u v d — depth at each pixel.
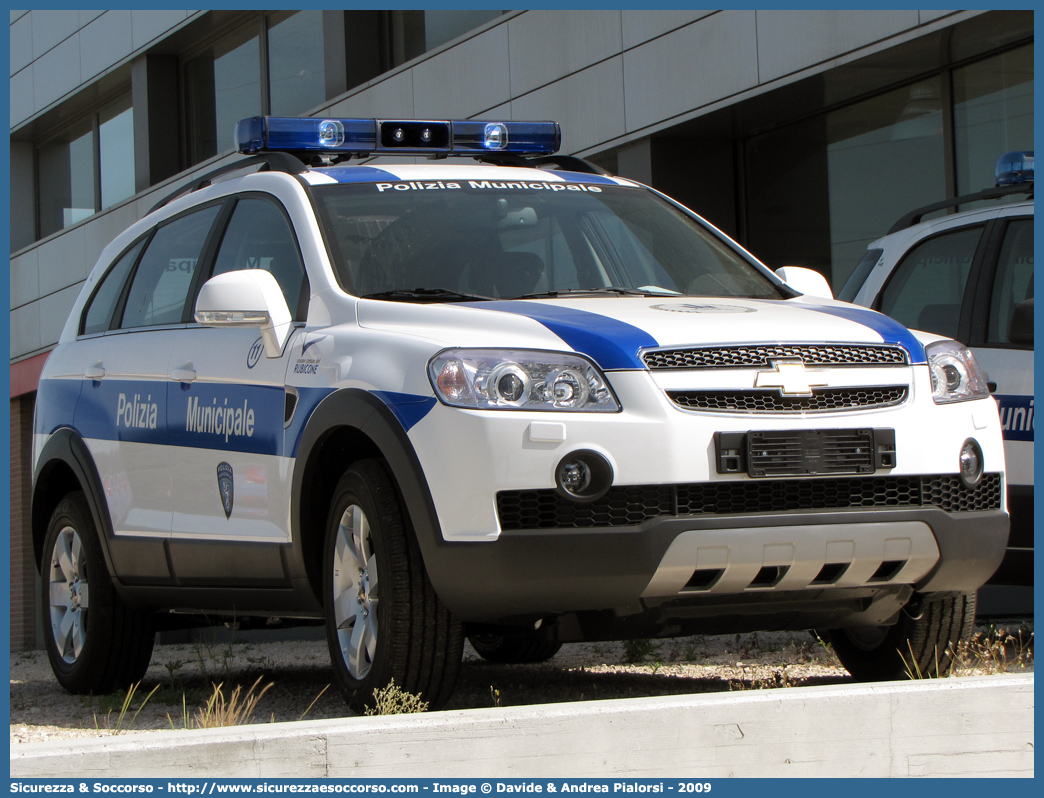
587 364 4.87
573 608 4.82
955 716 4.18
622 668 7.59
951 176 11.80
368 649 5.26
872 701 4.12
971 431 5.33
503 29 15.37
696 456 4.80
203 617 7.57
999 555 5.33
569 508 4.74
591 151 14.30
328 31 18.86
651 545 4.71
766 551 4.83
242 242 6.61
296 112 20.28
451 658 5.10
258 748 3.72
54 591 7.73
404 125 7.16
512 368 4.83
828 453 4.98
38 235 26.80
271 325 5.90
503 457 4.73
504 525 4.74
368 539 5.29
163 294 7.17
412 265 5.92
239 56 21.50
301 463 5.57
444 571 4.82
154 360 6.89
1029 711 4.23
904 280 8.02
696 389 4.87
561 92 14.63
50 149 26.56
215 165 19.52
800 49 12.02
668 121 13.35
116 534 7.02
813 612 5.32
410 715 3.95
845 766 4.08
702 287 6.35
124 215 21.86
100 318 7.79
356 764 3.77
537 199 6.55
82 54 24.03
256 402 5.98
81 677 7.38
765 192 13.70
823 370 5.07
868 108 12.59
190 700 6.80
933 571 5.18
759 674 6.96
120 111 24.17
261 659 9.44
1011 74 11.22
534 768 3.87
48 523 7.93
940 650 5.93
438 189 6.46
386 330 5.38
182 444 6.52
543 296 5.83
